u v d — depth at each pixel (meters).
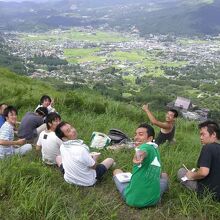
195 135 15.53
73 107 14.85
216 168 7.02
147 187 6.88
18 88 18.02
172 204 7.11
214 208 6.85
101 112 15.38
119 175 7.54
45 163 8.55
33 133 10.20
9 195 6.83
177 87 103.94
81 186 7.50
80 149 7.52
